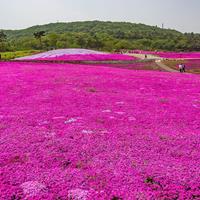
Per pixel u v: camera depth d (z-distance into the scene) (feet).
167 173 35.12
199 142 47.21
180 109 71.20
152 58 321.32
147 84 115.85
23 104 73.20
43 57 287.48
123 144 45.21
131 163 37.99
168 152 42.75
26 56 323.16
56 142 45.52
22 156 40.42
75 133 49.98
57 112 64.64
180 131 53.06
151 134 50.62
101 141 46.37
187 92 100.32
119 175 34.45
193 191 31.65
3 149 42.65
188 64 256.73
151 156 40.81
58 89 96.63
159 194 30.71
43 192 30.66
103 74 142.51
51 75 132.57
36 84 106.42
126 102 77.97
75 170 35.94
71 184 32.22
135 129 53.52
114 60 263.49
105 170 35.76
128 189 31.50
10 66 176.76
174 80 130.41
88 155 40.98
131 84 114.21
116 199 29.89
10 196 29.89
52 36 606.96
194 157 40.96
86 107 70.54
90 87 103.50
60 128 53.26
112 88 103.50
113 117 61.36
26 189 30.99
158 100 82.28
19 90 93.66
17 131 51.01
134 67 228.43
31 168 36.47
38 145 44.37
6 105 71.97
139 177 34.04
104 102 77.05
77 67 180.55
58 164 38.17
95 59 262.06
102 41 649.61
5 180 32.96
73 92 91.50
